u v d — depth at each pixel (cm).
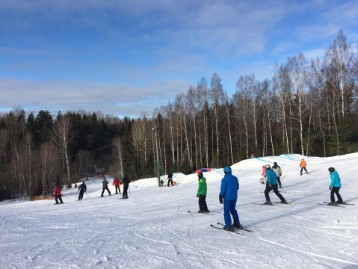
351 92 5359
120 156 6712
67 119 6562
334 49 5319
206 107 6116
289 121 5972
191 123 6606
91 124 9919
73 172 7269
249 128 6375
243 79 6203
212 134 6303
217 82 6119
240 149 6141
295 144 6012
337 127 5231
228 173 1022
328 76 5578
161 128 7119
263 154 5853
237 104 6506
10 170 5741
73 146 8519
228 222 1003
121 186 3959
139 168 6419
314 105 6128
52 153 5978
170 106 6800
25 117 9475
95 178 7125
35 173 5700
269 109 6494
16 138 6938
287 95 5597
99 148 8988
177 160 6319
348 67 5303
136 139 7512
